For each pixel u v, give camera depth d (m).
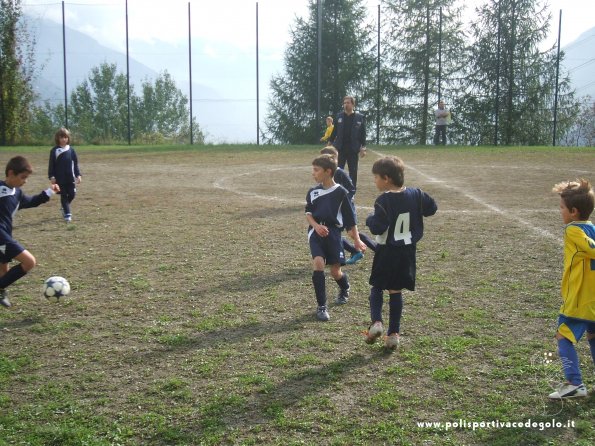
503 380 4.45
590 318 4.10
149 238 9.32
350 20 38.16
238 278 7.11
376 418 3.94
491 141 34.69
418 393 4.27
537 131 33.94
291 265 7.67
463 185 14.98
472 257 7.95
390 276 4.88
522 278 6.98
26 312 6.00
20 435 3.79
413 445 3.63
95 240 9.21
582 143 37.25
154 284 6.89
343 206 5.96
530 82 33.94
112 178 16.98
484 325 5.51
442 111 28.81
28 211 11.79
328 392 4.29
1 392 4.36
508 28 33.56
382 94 37.28
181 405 4.14
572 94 34.06
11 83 29.50
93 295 6.52
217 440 3.71
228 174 17.78
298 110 39.22
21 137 30.33
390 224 4.84
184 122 59.84
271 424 3.88
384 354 4.93
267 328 5.53
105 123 57.78
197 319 5.76
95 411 4.08
